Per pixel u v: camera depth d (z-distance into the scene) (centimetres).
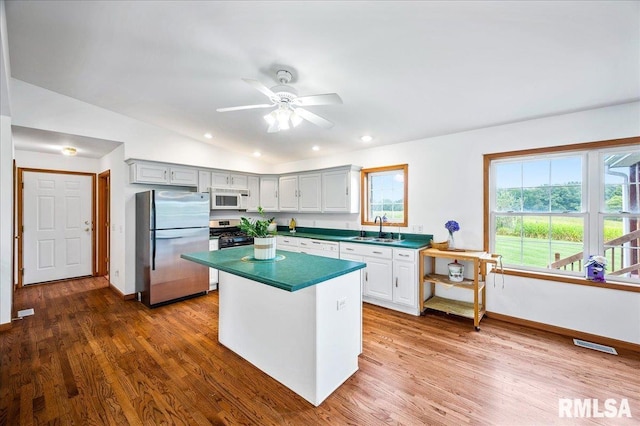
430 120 321
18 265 439
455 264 330
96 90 311
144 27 204
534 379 210
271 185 537
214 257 254
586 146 271
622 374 215
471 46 194
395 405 185
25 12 191
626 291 252
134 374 218
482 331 292
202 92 302
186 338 279
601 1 148
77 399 189
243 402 189
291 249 480
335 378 202
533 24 169
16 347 257
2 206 285
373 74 238
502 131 318
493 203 332
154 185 421
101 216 514
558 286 284
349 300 217
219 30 201
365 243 379
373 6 165
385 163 419
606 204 270
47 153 462
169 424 169
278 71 241
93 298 398
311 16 178
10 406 182
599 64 202
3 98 242
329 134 393
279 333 211
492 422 169
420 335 284
